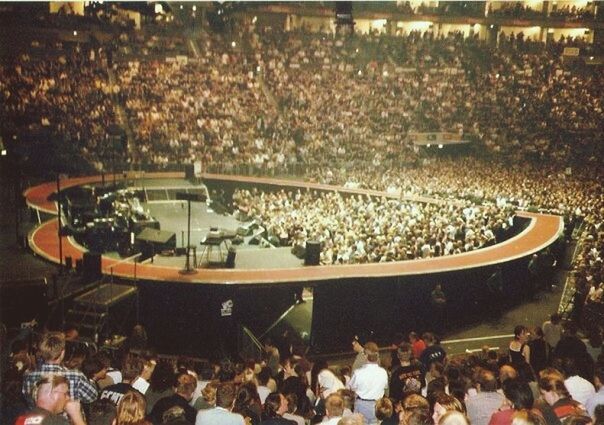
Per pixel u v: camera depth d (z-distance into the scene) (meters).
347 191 38.88
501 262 22.59
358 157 47.03
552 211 32.81
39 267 20.36
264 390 9.20
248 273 19.98
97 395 6.98
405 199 37.06
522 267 23.80
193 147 42.09
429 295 21.14
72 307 17.64
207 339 19.05
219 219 30.27
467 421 5.27
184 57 48.56
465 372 9.05
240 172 41.12
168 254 22.30
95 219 23.36
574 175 46.00
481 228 28.59
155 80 46.69
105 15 45.62
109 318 17.59
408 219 29.97
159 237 21.88
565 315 22.14
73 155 35.62
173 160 40.78
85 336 16.44
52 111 39.97
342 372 11.30
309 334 20.69
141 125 42.97
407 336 20.91
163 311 18.92
